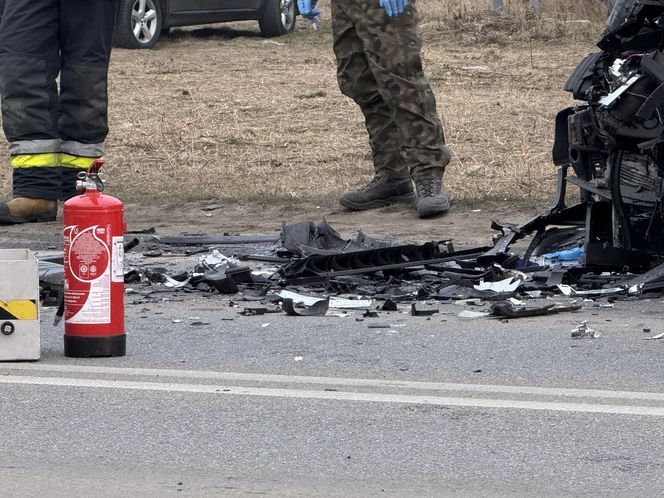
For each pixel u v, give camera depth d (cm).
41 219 3944
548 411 1828
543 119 5578
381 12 3844
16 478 1567
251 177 4834
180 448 1683
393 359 2145
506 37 7556
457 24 7769
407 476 1569
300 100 6200
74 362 2131
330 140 5416
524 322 2433
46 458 1647
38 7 3788
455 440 1706
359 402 1886
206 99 6238
